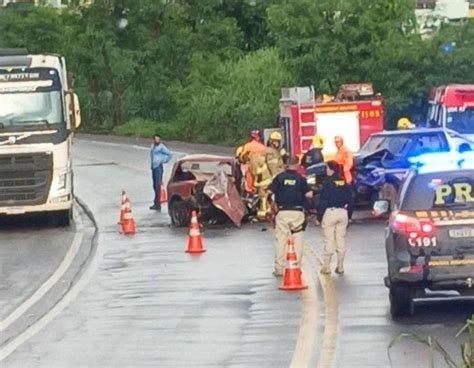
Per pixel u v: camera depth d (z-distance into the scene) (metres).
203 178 38.75
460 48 66.50
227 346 18.55
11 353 18.98
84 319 22.03
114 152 76.62
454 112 46.94
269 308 21.95
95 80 100.38
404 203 19.62
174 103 96.81
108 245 34.31
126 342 19.42
